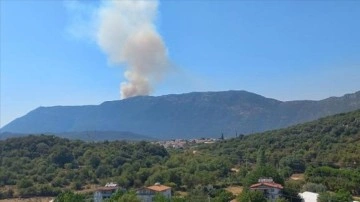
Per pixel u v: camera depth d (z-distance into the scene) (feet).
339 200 535.60
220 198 554.05
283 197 541.75
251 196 503.61
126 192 575.79
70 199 567.59
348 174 648.79
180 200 516.73
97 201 646.74
